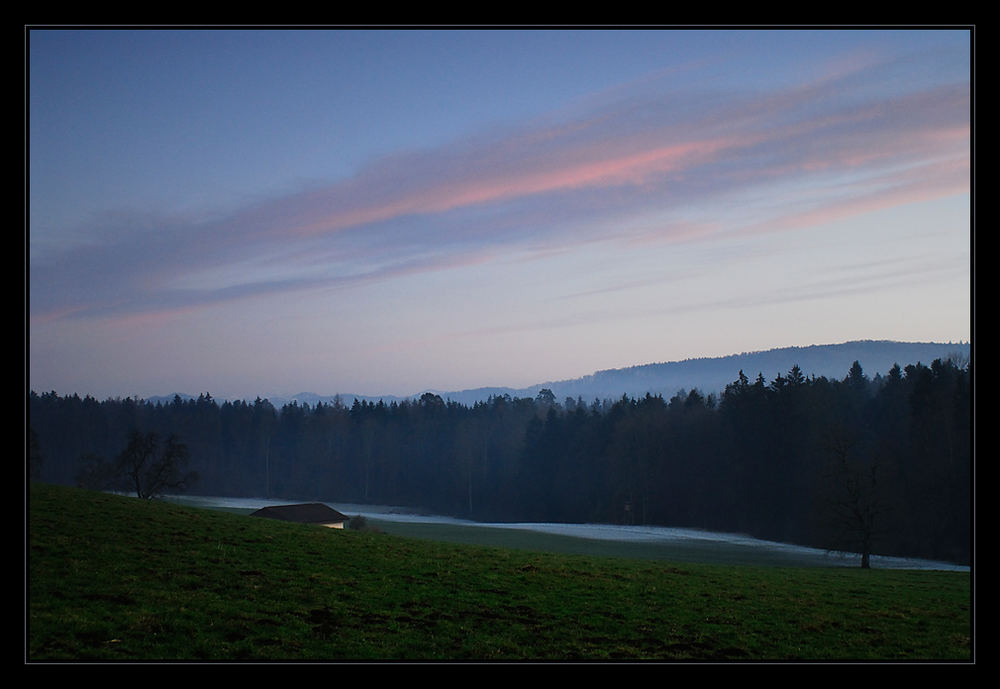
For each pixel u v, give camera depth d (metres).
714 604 25.88
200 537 30.44
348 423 162.00
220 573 24.84
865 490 59.38
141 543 27.89
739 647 20.56
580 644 20.22
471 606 23.53
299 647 18.52
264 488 146.12
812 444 80.38
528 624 21.97
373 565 28.69
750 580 32.03
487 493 133.75
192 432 139.00
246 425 151.12
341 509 130.00
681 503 103.31
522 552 37.28
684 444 107.25
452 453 145.00
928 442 69.88
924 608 26.59
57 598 20.23
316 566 27.42
